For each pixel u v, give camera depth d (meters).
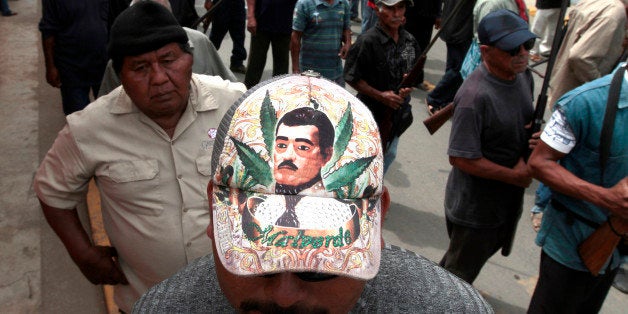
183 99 1.62
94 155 1.64
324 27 4.45
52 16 4.02
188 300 0.86
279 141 0.69
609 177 1.99
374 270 0.69
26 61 6.79
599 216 2.06
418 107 5.80
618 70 1.93
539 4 7.05
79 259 1.80
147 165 1.66
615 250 2.16
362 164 0.70
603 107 1.90
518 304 3.19
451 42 5.21
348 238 0.68
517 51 2.26
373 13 5.95
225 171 0.70
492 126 2.39
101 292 3.20
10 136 4.87
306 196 0.68
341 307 0.73
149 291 0.90
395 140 3.66
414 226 3.86
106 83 2.37
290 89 0.73
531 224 3.92
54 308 3.07
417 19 5.77
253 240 0.67
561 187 2.02
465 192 2.59
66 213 1.78
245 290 0.71
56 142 1.71
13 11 8.80
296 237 0.67
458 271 2.77
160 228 1.69
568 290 2.24
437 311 0.84
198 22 3.42
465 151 2.43
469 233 2.64
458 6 3.00
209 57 2.50
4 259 3.41
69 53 4.15
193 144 1.69
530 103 2.49
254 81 5.41
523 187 2.46
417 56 3.59
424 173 4.54
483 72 2.42
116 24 1.54
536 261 3.56
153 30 1.52
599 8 3.86
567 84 4.12
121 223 1.73
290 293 0.69
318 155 0.69
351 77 3.42
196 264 0.92
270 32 5.15
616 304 3.17
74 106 4.35
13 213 3.84
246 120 0.71
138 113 1.65
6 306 3.06
